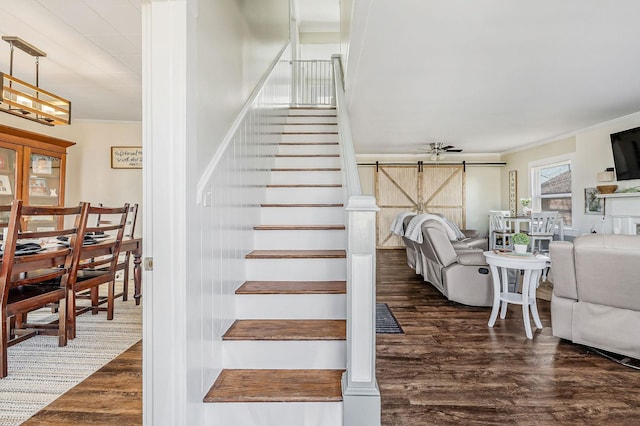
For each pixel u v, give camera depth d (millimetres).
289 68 5773
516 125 5578
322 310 2246
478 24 2469
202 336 1680
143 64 1492
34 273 2771
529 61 3088
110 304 3279
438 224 4273
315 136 4633
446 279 3941
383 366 2424
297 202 3383
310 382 1837
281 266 2506
